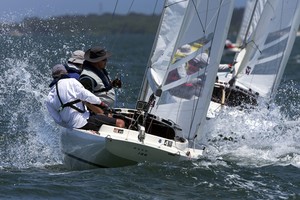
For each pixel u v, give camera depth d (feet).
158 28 157.69
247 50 234.38
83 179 130.72
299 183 137.39
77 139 138.72
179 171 136.67
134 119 145.28
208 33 152.05
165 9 157.17
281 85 318.45
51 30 217.15
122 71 353.72
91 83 143.02
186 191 127.54
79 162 141.38
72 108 139.33
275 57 234.58
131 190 125.70
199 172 137.80
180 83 151.53
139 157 137.59
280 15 234.79
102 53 143.64
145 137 138.41
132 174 134.21
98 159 137.90
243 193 128.88
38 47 212.43
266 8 233.55
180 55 151.84
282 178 140.36
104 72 146.92
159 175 134.62
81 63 146.20
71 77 143.64
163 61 155.43
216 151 162.30
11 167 141.28
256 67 233.35
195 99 151.53
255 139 175.52
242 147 168.04
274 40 234.99
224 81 224.53
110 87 146.30
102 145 135.03
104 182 128.98
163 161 139.44
